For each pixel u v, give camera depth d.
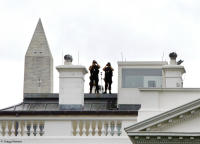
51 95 87.69
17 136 81.12
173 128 77.81
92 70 90.69
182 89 79.69
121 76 88.56
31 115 81.50
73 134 81.12
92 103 87.44
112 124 80.81
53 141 80.75
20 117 81.56
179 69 86.38
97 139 80.38
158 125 77.50
